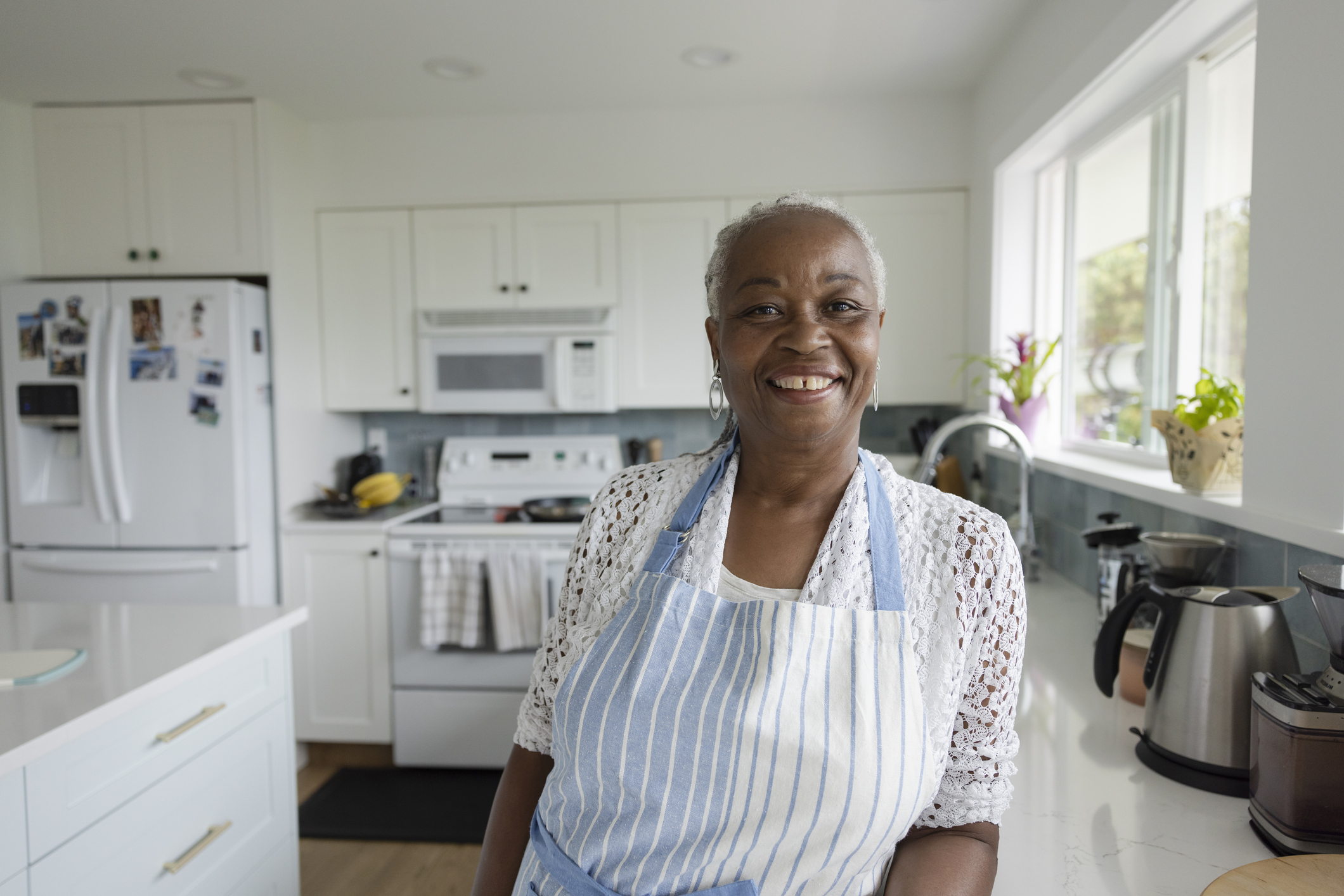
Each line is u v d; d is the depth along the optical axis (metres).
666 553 0.78
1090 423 2.40
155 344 2.69
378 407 3.13
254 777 1.60
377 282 3.10
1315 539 1.03
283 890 1.69
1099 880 0.83
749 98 2.89
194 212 2.82
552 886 0.76
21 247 2.84
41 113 2.85
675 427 3.36
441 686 2.84
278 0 2.12
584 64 2.56
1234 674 1.00
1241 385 1.75
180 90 2.73
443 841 2.44
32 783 1.13
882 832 0.68
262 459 2.84
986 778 0.73
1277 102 1.13
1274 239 1.15
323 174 3.09
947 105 2.89
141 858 1.32
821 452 0.74
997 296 2.62
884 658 0.70
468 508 3.26
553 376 3.06
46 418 2.73
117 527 2.75
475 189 3.04
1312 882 0.73
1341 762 0.82
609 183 3.01
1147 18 1.57
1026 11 2.23
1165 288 1.90
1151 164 1.94
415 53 2.47
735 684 0.71
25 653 1.41
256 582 2.81
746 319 0.73
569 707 0.75
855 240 0.74
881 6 2.19
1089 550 1.95
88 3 2.13
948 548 0.72
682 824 0.70
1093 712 1.27
